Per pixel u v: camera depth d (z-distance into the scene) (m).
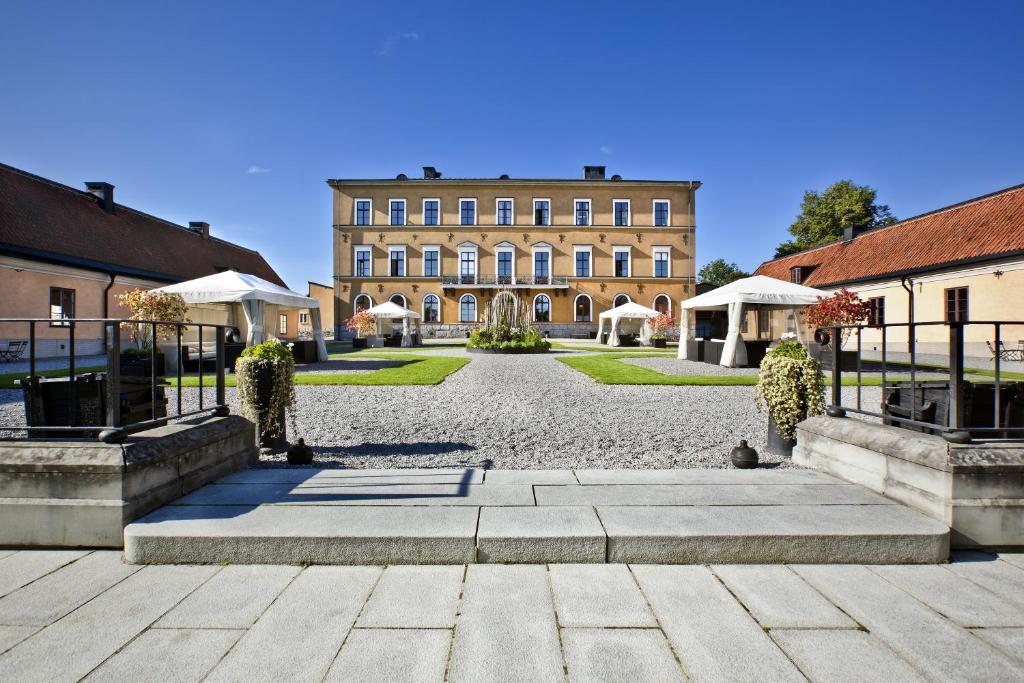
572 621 1.86
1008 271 15.31
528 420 5.71
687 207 36.31
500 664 1.62
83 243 19.84
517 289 36.12
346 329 35.62
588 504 2.73
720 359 13.44
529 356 16.22
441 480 3.18
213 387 8.23
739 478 3.24
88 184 23.98
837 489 3.00
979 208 18.34
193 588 2.10
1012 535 2.49
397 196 36.03
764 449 4.48
